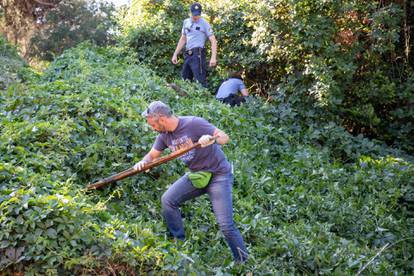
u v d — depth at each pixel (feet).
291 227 21.84
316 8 33.53
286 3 33.86
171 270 16.20
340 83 34.58
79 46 37.14
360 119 35.65
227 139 17.71
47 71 33.37
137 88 29.45
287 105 34.06
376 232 24.08
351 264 19.61
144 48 38.65
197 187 18.08
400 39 37.29
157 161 18.24
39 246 15.37
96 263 15.70
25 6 51.52
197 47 35.32
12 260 15.28
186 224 20.03
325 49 33.60
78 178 19.95
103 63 34.65
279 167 27.58
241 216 21.40
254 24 35.55
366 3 34.68
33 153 19.40
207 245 19.61
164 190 21.06
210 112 28.91
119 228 17.02
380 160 29.84
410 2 37.17
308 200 24.45
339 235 23.71
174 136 18.06
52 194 17.20
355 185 27.30
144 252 16.22
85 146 20.98
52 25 45.96
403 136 36.11
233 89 32.99
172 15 39.99
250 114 31.63
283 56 35.14
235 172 24.23
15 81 28.27
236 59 37.86
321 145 32.09
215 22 38.93
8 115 22.16
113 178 19.17
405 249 23.58
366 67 36.01
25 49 49.26
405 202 27.63
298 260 19.43
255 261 18.44
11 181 17.07
